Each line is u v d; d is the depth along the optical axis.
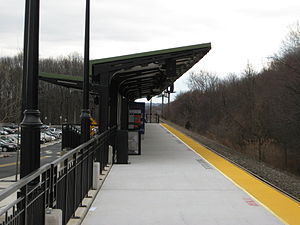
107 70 14.23
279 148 37.88
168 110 110.44
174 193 9.63
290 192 12.41
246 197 9.23
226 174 12.70
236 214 7.68
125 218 7.33
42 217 4.69
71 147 17.58
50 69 92.94
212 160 16.56
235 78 68.50
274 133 37.56
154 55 14.43
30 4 4.98
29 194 4.05
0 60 58.41
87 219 7.21
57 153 42.81
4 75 48.69
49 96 85.69
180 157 17.56
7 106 42.00
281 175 16.84
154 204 8.47
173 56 14.46
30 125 4.92
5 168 30.20
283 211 7.93
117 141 14.98
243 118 45.31
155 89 30.03
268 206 8.34
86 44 11.29
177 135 34.47
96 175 9.72
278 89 36.72
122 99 22.98
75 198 6.96
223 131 51.69
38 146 4.99
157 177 11.97
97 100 17.66
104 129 14.16
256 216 7.53
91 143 9.54
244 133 44.03
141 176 12.12
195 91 85.12
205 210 7.97
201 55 15.73
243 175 12.53
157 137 30.78
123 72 16.45
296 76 33.94
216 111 73.81
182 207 8.22
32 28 4.98
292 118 33.91
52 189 5.05
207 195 9.42
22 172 4.91
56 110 86.19
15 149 48.00
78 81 14.56
